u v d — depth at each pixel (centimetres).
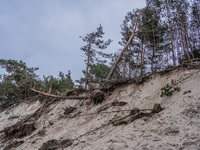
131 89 846
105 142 498
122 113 670
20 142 816
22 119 1242
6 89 2223
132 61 2011
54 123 919
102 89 987
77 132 678
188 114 441
